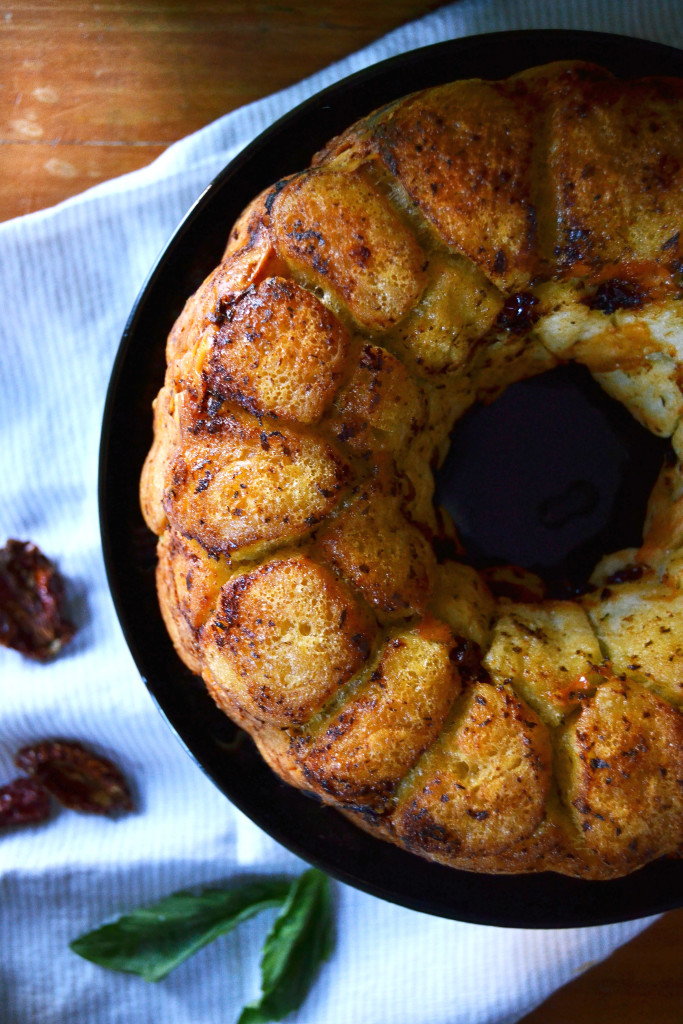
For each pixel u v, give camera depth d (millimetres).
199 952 581
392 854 527
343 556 483
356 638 482
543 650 494
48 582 577
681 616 493
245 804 529
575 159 477
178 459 489
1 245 568
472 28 551
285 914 568
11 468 581
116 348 579
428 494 513
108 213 567
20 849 581
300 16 558
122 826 581
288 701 484
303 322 476
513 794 481
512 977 564
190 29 560
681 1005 568
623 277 486
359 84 513
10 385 580
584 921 519
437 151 477
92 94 566
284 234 479
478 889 524
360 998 568
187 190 565
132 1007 581
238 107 565
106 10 561
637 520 526
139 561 534
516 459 526
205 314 487
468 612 496
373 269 477
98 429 581
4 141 568
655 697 485
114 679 580
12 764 585
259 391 479
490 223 477
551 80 483
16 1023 579
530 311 492
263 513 481
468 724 484
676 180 477
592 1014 571
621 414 525
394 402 484
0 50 563
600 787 481
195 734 532
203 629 497
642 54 507
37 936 582
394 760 483
